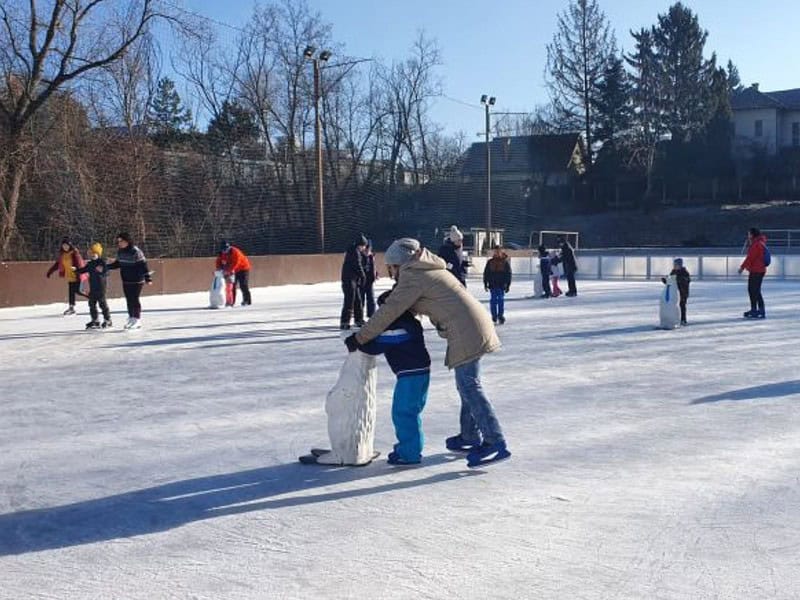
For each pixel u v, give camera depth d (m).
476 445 6.69
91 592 4.13
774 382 10.00
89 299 17.25
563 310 21.12
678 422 7.79
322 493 5.74
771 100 74.50
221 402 9.15
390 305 6.17
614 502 5.41
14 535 4.98
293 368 11.61
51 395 9.73
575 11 67.88
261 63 56.03
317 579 4.25
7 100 31.95
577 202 68.50
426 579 4.22
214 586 4.19
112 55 33.06
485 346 6.27
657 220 63.25
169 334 16.09
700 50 69.38
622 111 68.00
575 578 4.20
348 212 57.25
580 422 7.84
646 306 22.36
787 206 61.84
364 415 6.41
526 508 5.32
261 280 32.03
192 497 5.69
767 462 6.34
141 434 7.61
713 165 67.50
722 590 4.04
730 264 35.84
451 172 66.06
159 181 38.34
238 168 44.69
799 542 4.66
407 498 5.59
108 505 5.53
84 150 34.41
